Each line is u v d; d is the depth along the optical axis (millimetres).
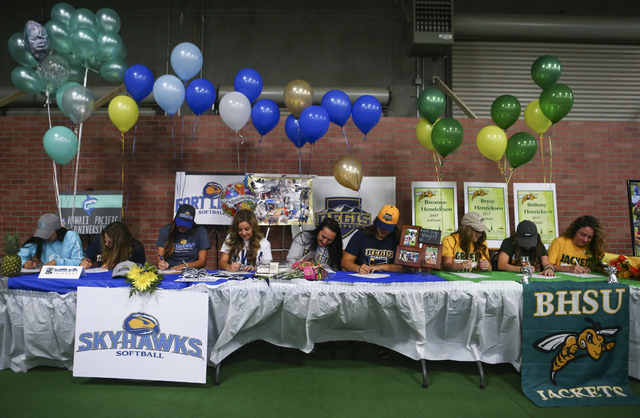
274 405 2850
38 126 5430
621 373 3129
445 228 5129
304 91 4523
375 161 5527
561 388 3072
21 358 3303
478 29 6727
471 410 2824
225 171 5438
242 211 4070
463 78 7148
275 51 7219
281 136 5492
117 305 3057
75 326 3105
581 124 5652
